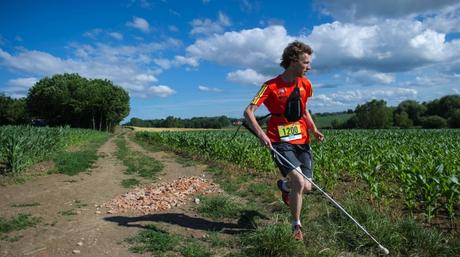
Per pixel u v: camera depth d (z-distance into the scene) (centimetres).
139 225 486
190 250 386
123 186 845
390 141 1666
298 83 417
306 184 400
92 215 545
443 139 1909
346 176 908
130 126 9569
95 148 2308
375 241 375
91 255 384
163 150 2144
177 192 689
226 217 521
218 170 1094
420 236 396
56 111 7344
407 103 8212
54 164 1184
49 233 457
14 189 769
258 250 375
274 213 525
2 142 1140
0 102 7225
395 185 773
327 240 406
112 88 7694
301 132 420
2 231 464
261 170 1020
